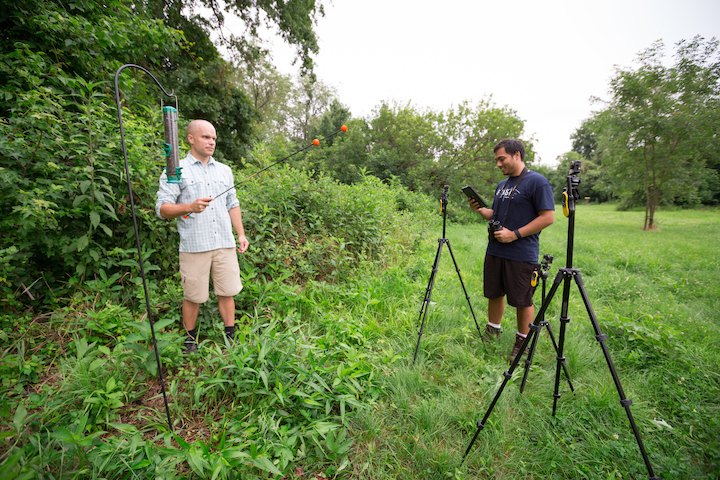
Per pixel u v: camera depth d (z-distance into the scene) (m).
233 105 10.02
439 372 2.29
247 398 1.83
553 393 1.91
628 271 5.23
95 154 2.38
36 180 2.21
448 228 9.47
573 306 3.52
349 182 13.84
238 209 2.44
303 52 11.27
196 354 2.10
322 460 1.55
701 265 5.53
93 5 3.70
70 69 3.44
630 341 2.72
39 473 1.18
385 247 4.83
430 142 13.99
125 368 1.90
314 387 1.73
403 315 2.93
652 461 1.60
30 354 1.96
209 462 1.29
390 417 1.86
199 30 9.12
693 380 2.19
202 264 2.16
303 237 4.15
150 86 7.11
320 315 2.77
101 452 1.31
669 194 12.61
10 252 1.95
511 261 2.47
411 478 1.50
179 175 1.92
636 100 12.48
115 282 2.60
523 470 1.55
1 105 2.54
